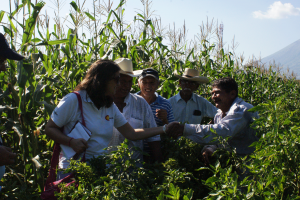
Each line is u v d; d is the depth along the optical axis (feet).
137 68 16.48
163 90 17.78
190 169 10.11
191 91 16.39
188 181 8.35
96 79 8.16
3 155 6.82
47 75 13.01
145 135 10.01
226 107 11.55
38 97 10.44
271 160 6.43
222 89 11.28
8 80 11.83
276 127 6.28
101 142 8.59
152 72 12.64
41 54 11.78
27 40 10.91
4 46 7.47
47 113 10.89
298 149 6.11
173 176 7.06
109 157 7.74
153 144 10.80
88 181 7.02
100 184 6.98
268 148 6.47
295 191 6.09
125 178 7.67
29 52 12.57
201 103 16.81
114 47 16.39
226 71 24.54
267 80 32.50
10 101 11.69
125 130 9.78
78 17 14.37
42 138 12.77
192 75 16.40
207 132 10.19
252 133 10.71
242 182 6.04
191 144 10.75
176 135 10.40
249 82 27.71
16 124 10.23
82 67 13.56
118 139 10.48
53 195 7.72
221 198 5.49
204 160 10.64
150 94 12.89
